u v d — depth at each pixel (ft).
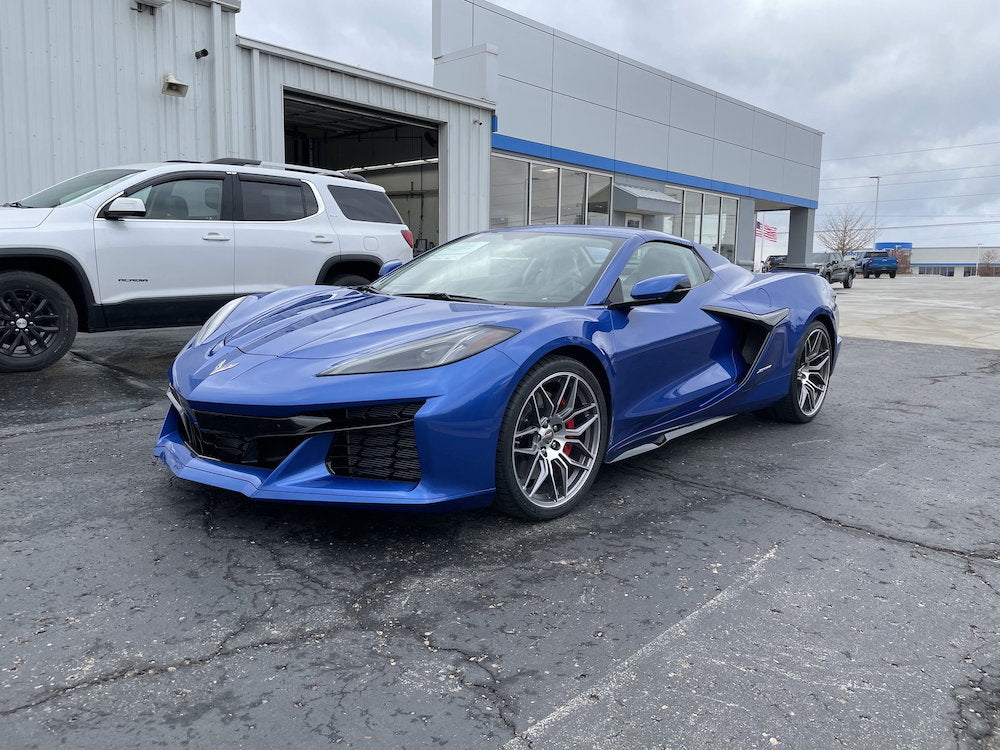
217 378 8.49
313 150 56.59
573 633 6.40
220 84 29.63
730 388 12.10
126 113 27.48
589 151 58.03
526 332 8.64
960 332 33.81
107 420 13.35
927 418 15.38
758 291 13.26
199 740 4.90
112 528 8.38
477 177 42.04
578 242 11.63
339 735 4.98
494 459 8.16
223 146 29.96
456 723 5.14
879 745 5.02
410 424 7.82
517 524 8.84
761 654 6.13
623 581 7.41
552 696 5.49
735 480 10.80
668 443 12.91
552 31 53.83
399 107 36.88
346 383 7.82
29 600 6.72
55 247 16.10
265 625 6.39
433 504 7.76
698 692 5.57
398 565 7.63
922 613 6.90
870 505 9.86
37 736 4.89
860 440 13.35
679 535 8.65
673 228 69.26
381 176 55.21
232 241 18.81
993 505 9.95
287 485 7.85
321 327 9.37
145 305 17.54
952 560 8.13
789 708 5.40
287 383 8.00
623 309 10.29
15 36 24.70
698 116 68.95
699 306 11.78
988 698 5.60
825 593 7.27
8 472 10.33
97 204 17.02
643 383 10.34
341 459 8.07
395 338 8.60
